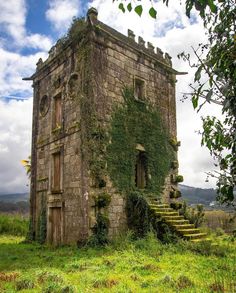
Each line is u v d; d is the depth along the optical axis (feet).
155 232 40.65
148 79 52.19
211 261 29.43
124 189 44.52
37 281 23.09
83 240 39.50
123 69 47.96
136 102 49.03
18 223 71.41
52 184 49.34
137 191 46.16
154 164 49.88
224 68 8.77
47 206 49.85
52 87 53.26
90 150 41.81
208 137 9.85
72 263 29.43
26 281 22.75
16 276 25.38
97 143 42.27
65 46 48.80
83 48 45.11
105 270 26.63
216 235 42.98
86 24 44.34
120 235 41.19
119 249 35.88
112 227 41.91
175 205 49.60
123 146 45.44
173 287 21.09
